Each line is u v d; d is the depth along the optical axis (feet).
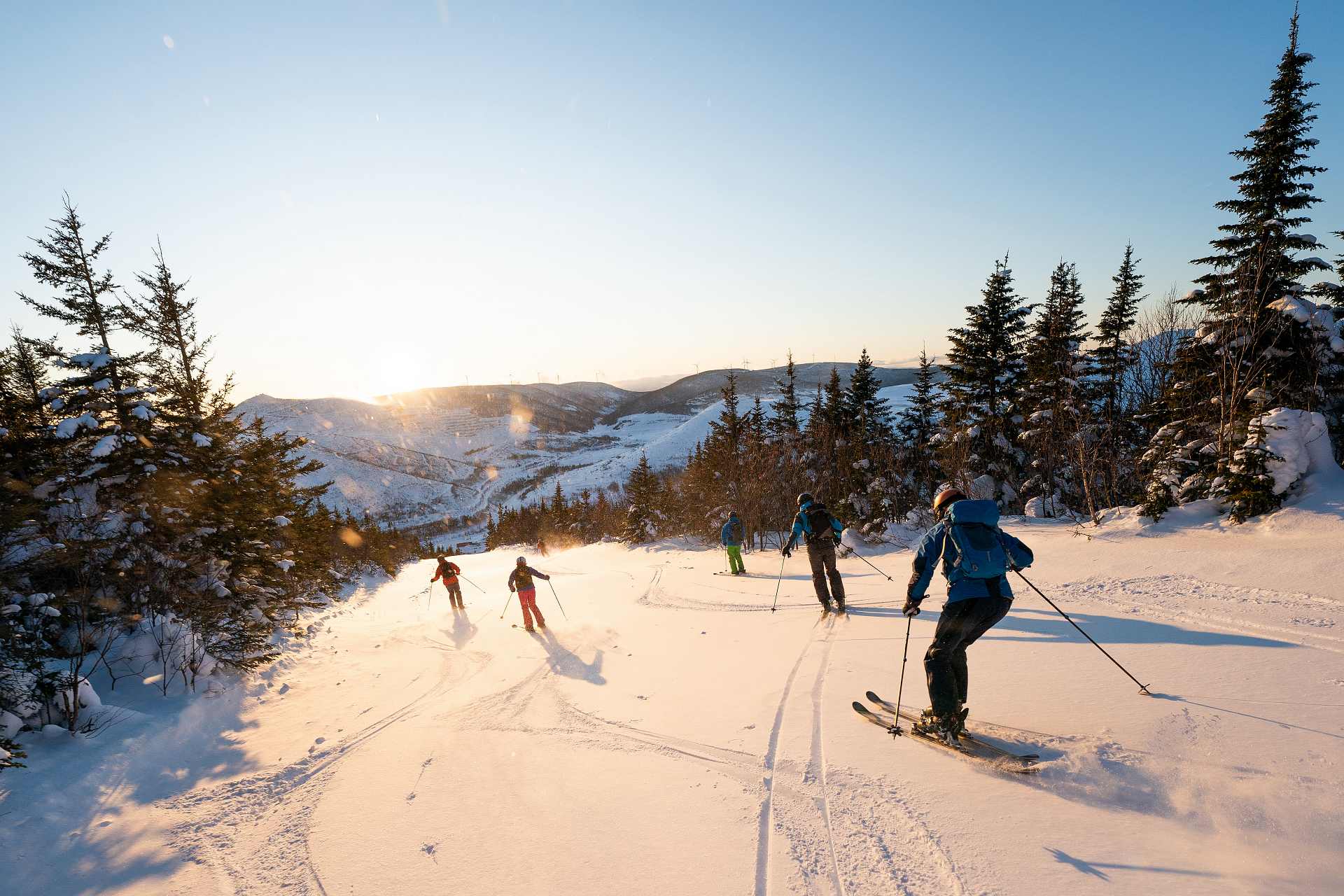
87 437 26.45
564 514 196.44
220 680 24.32
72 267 36.01
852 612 27.04
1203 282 44.14
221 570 30.91
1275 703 12.22
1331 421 36.47
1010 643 18.53
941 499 14.20
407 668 27.20
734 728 15.24
